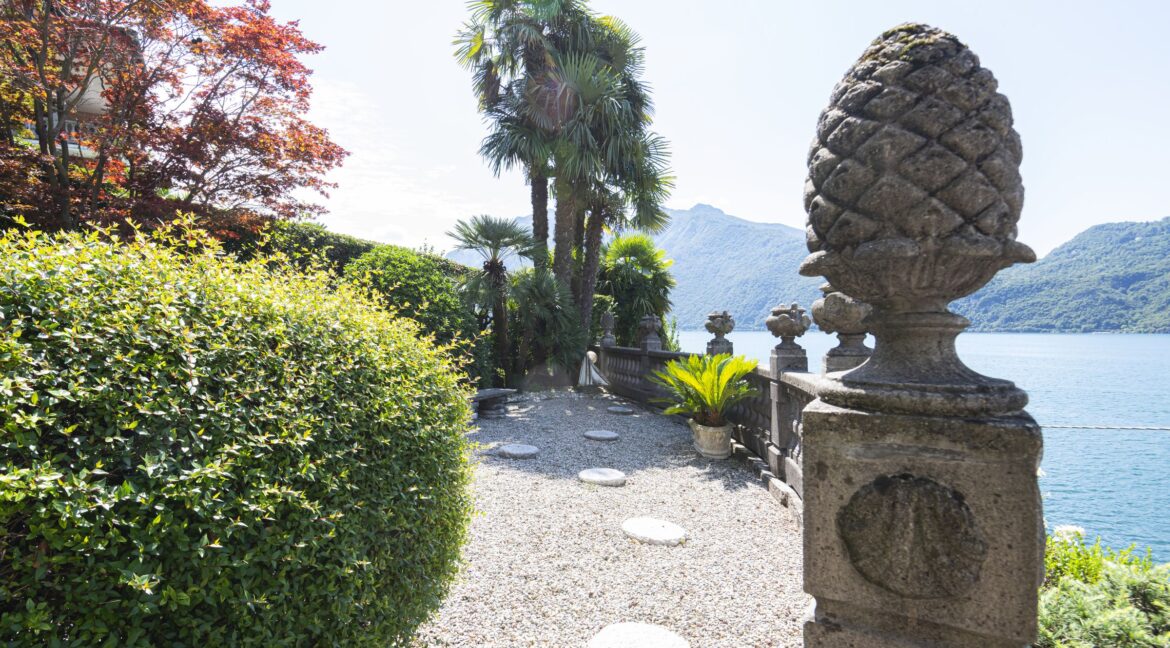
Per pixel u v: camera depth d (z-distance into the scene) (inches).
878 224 49.2
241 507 49.9
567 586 115.9
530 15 463.2
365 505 65.2
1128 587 81.7
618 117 455.2
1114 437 511.2
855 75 53.5
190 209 248.8
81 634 40.1
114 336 49.7
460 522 88.9
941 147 47.4
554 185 487.8
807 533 52.3
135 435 46.7
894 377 50.8
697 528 150.9
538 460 223.8
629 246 634.2
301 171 285.3
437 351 97.7
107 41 227.9
